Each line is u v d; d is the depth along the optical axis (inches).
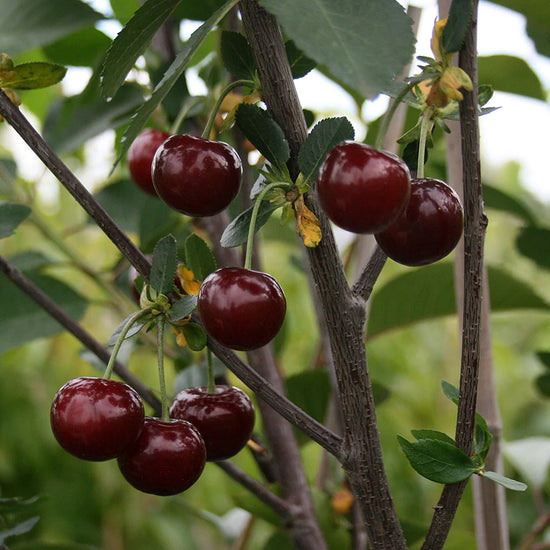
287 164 13.3
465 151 12.7
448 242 13.3
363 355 13.4
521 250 24.1
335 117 12.9
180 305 13.6
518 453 24.5
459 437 13.3
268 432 18.4
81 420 13.2
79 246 40.2
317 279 13.3
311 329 42.6
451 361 44.5
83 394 13.3
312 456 35.0
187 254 14.8
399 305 21.9
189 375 17.7
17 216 16.0
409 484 37.1
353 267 23.0
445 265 20.8
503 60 21.0
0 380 43.0
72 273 39.6
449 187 13.4
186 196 13.7
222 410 14.4
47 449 43.0
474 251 13.0
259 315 13.0
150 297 13.8
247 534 22.0
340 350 13.4
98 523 42.3
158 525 41.9
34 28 20.6
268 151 13.1
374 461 13.6
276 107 13.2
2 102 13.4
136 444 13.7
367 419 13.5
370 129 20.2
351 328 13.3
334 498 18.8
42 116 27.3
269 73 13.1
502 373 43.4
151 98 12.3
